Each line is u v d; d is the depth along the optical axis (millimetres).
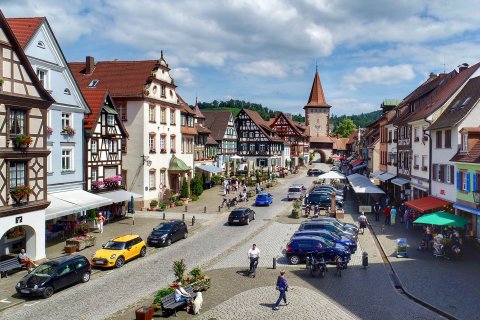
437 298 19172
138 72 46656
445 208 31844
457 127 30781
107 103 39219
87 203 31328
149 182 45625
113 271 24438
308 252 25203
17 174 24203
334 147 144750
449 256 25797
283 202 51531
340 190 54812
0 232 22828
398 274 22812
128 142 44625
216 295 20141
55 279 20469
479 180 27359
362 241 31234
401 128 47188
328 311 17984
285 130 110375
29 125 24875
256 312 18000
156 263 26016
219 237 33094
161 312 18062
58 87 32312
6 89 23344
